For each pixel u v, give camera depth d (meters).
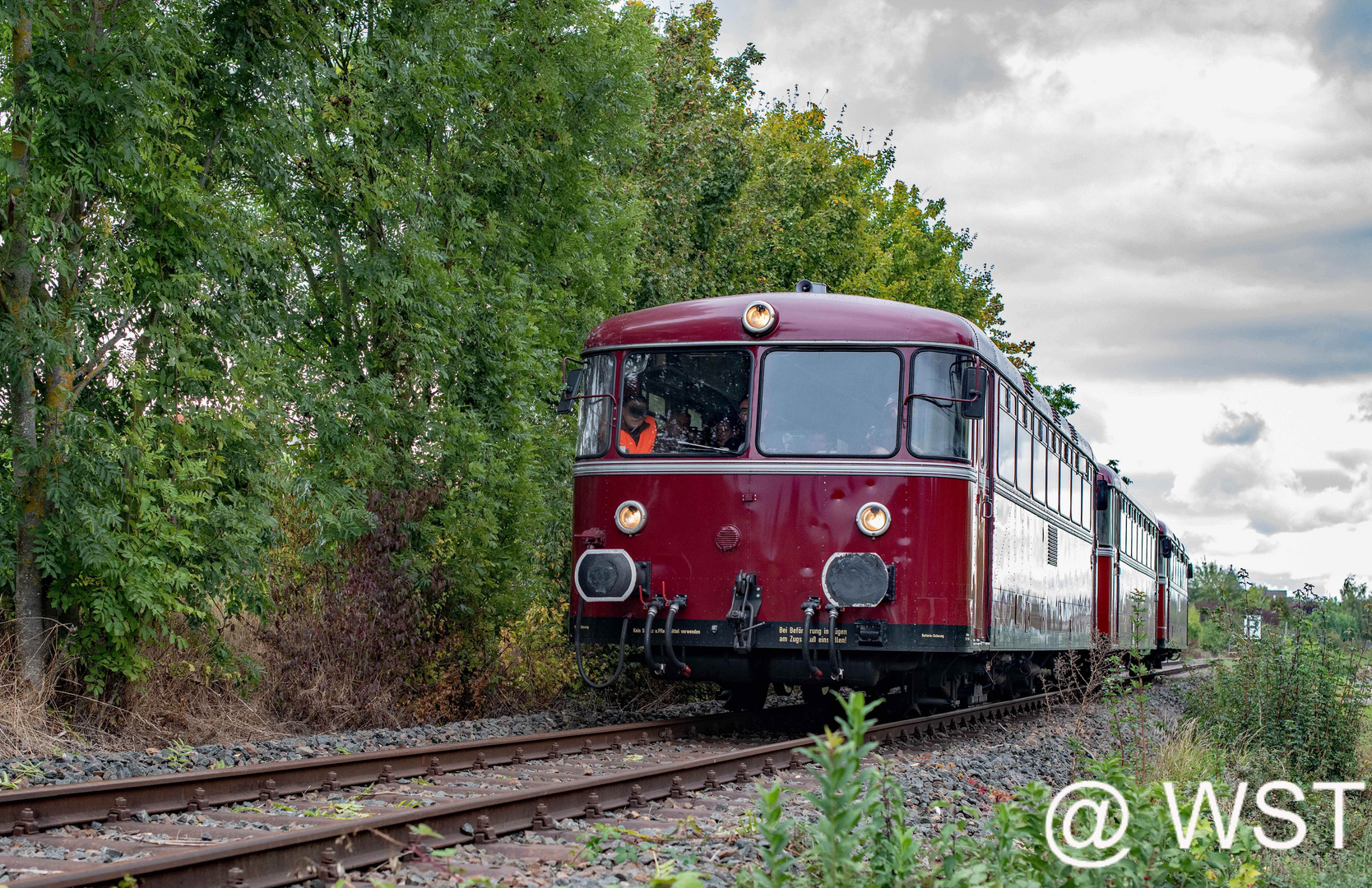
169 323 10.98
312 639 12.07
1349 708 12.17
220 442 11.29
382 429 13.61
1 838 6.24
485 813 6.61
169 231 10.84
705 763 8.75
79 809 6.71
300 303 13.08
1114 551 21.69
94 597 10.25
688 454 11.65
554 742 10.32
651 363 12.01
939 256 50.88
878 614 11.07
